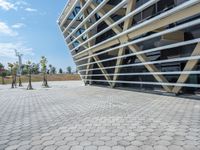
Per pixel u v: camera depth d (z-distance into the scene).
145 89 13.43
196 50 7.83
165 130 4.36
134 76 15.12
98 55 16.83
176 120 5.20
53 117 6.25
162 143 3.59
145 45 13.04
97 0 13.75
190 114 5.84
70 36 19.81
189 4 6.77
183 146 3.42
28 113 7.18
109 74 16.02
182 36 9.99
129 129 4.54
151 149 3.34
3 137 4.36
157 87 12.52
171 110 6.52
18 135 4.46
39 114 6.88
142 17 12.95
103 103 8.73
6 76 58.12
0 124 5.59
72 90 17.31
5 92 18.58
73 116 6.24
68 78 65.31
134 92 12.88
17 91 19.64
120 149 3.39
